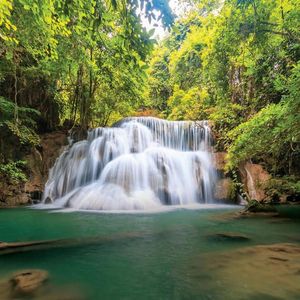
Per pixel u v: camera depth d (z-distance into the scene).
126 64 4.68
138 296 2.76
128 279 3.23
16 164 12.13
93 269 3.58
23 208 10.50
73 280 3.21
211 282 3.08
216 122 15.08
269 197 12.12
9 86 12.81
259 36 8.80
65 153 13.71
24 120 12.50
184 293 2.82
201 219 7.67
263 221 7.33
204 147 14.73
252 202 9.04
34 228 6.41
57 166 13.29
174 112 21.83
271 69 10.84
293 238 5.30
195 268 3.57
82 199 10.91
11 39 7.05
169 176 12.27
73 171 13.06
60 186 12.70
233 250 4.39
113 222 7.21
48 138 13.95
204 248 4.56
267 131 7.04
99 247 4.66
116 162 12.57
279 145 7.95
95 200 10.59
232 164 9.65
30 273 3.38
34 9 5.53
